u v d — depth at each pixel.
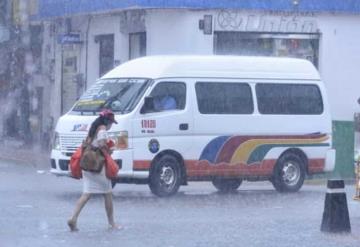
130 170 37.03
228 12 54.03
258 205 36.47
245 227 29.91
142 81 38.22
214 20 53.75
